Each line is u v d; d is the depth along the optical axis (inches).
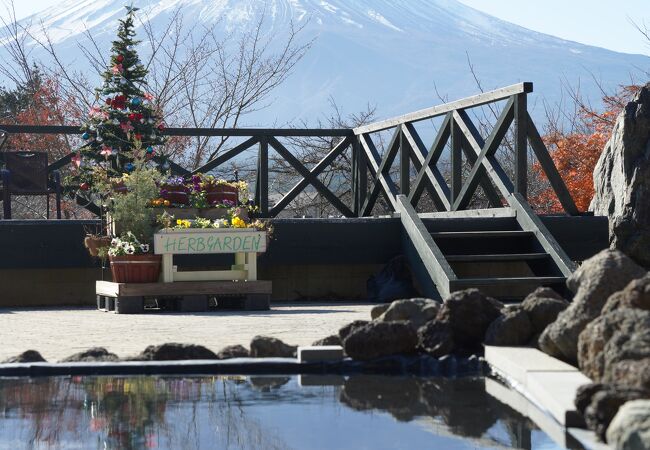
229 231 321.1
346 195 685.9
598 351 143.1
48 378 166.4
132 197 327.3
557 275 327.9
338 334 190.4
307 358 175.5
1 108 823.7
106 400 145.9
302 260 362.6
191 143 759.7
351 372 176.1
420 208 649.6
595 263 172.6
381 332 177.5
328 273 374.9
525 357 165.9
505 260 329.4
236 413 136.6
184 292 315.3
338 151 504.4
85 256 349.7
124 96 431.5
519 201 352.8
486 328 184.9
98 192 384.8
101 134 432.5
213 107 796.6
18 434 122.2
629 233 366.3
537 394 144.4
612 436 105.7
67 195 462.0
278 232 361.1
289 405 143.1
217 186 358.9
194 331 241.6
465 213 382.3
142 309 310.2
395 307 201.0
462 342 185.3
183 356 178.1
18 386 158.6
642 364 124.7
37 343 215.8
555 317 181.9
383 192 472.4
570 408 126.1
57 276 355.9
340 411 139.1
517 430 126.0
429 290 336.5
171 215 340.8
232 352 183.0
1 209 726.5
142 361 174.7
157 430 124.8
